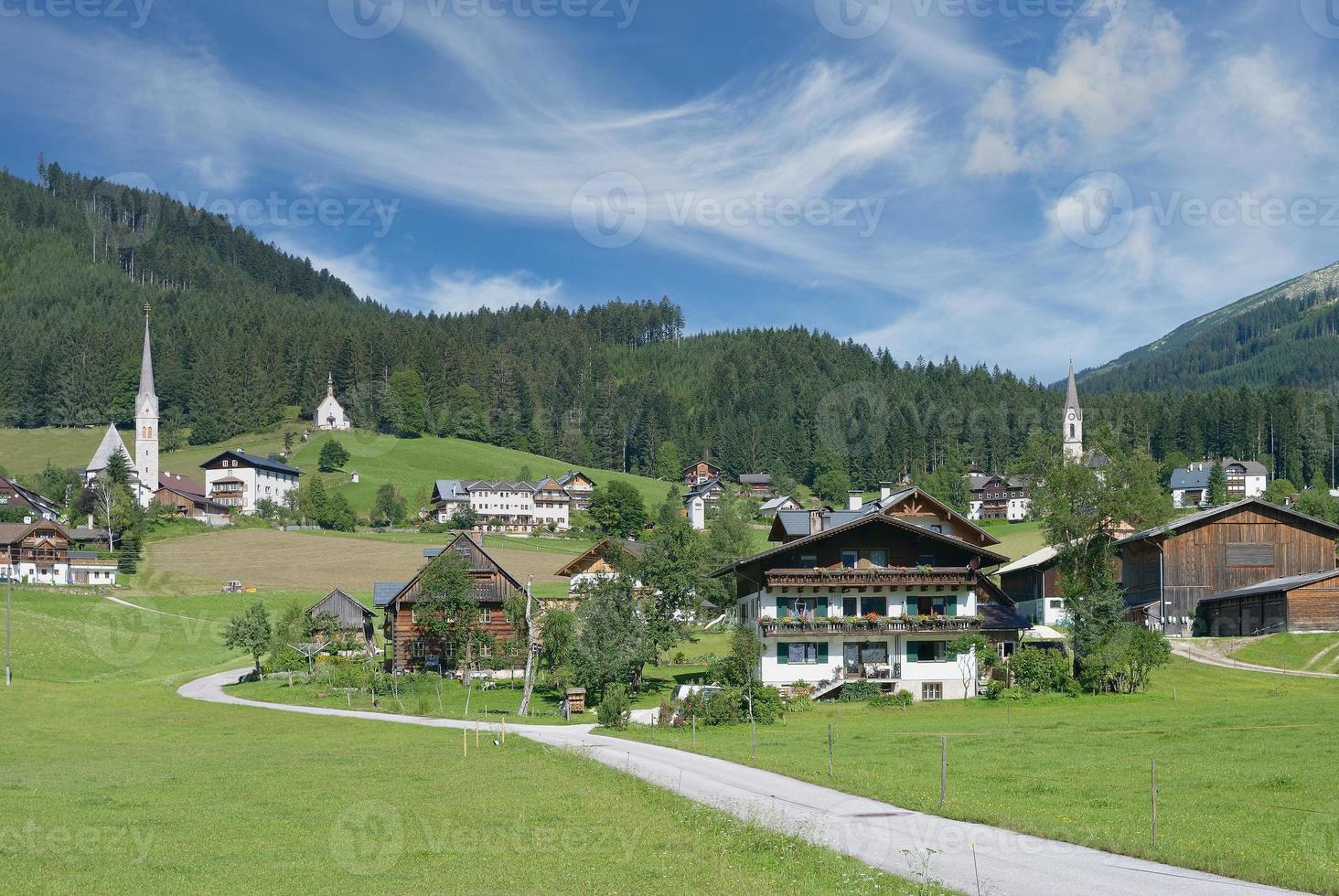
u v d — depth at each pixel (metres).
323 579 147.50
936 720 57.75
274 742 52.12
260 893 21.62
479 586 93.62
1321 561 94.38
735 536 143.50
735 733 54.34
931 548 75.12
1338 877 21.50
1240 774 34.16
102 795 34.03
